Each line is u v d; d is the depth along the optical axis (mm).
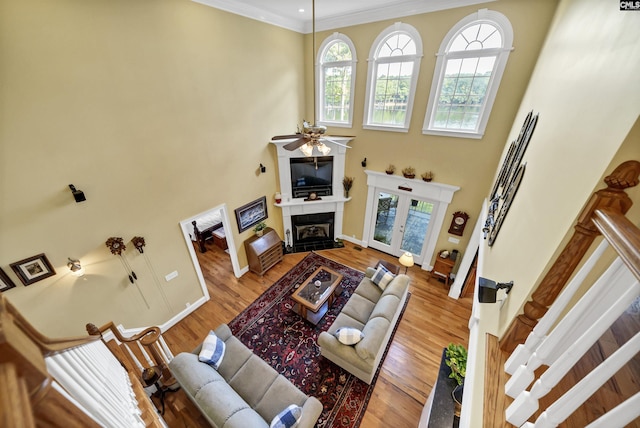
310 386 3354
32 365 548
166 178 3615
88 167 2812
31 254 2566
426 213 5320
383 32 4355
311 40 5141
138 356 3479
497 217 2824
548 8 3178
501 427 1169
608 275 800
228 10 3764
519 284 1505
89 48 2576
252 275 5453
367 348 3023
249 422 2307
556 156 1442
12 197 2363
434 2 3779
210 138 4047
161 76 3219
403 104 4746
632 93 815
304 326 4234
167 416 2826
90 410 988
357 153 5574
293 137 5141
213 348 3109
